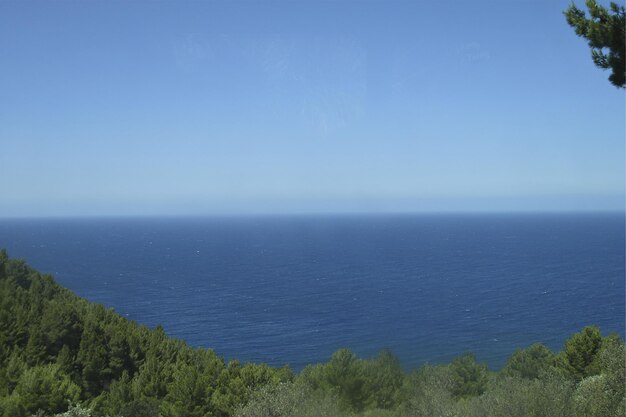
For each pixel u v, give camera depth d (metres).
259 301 100.69
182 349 39.22
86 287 131.00
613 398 13.95
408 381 16.02
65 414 25.58
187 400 28.08
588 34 9.95
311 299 95.00
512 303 76.81
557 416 13.28
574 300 79.19
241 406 17.14
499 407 13.64
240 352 59.81
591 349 24.70
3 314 35.88
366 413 14.86
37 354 33.94
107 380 35.44
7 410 25.81
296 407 15.32
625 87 9.81
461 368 17.86
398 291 98.25
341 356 17.34
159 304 105.25
